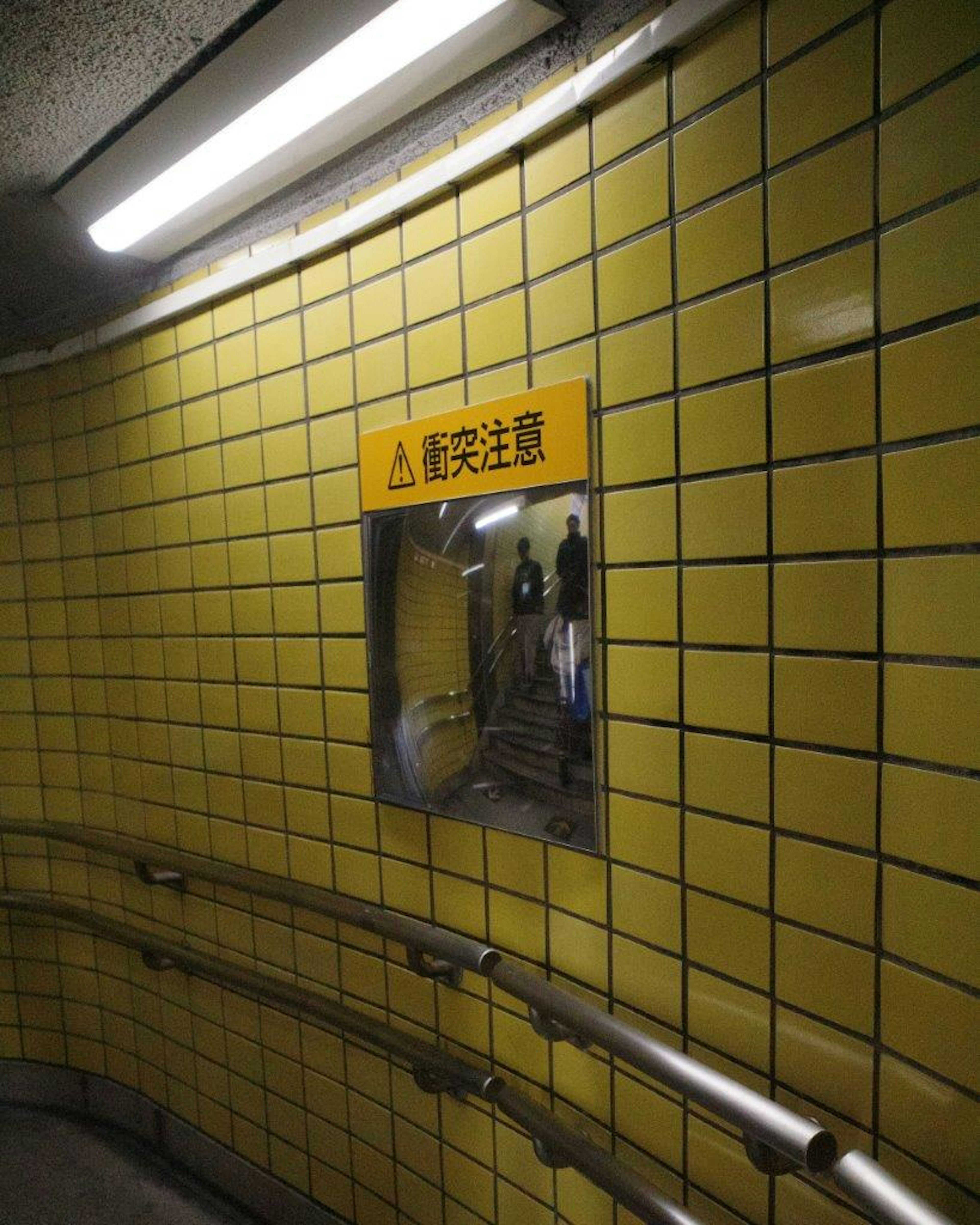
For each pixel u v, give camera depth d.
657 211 1.22
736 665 1.16
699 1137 1.25
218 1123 2.32
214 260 2.05
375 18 1.28
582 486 1.36
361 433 1.77
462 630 1.59
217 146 1.61
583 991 1.43
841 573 1.03
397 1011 1.83
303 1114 2.08
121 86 1.53
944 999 0.93
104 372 2.41
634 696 1.32
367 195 1.70
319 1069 2.03
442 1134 1.75
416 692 1.70
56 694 2.66
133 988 2.56
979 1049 0.89
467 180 1.51
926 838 0.94
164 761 2.37
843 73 0.99
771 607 1.11
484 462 1.52
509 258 1.45
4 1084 2.79
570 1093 1.48
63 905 2.58
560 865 1.46
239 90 1.47
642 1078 1.34
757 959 1.16
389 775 1.78
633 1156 1.37
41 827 2.58
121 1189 2.34
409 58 1.35
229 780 2.18
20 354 2.60
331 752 1.92
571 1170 1.49
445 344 1.58
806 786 1.08
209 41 1.42
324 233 1.75
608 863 1.38
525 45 1.36
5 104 1.55
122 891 2.57
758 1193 1.17
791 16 1.04
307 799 1.98
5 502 2.68
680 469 1.22
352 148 1.64
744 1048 1.18
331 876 1.94
